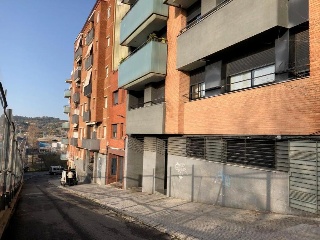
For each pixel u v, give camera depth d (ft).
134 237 26.68
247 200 32.94
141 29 58.70
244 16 31.37
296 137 26.76
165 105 49.80
